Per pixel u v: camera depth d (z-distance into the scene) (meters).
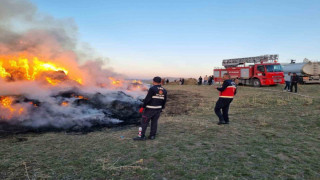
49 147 5.01
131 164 3.84
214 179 3.31
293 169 3.67
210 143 5.03
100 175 3.48
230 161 3.99
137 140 5.33
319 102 11.84
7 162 4.04
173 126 6.81
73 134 6.58
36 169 3.72
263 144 4.95
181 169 3.66
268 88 21.00
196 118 8.64
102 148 4.80
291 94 15.91
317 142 5.12
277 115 8.70
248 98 14.53
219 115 7.07
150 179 3.34
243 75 23.92
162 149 4.65
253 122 7.45
